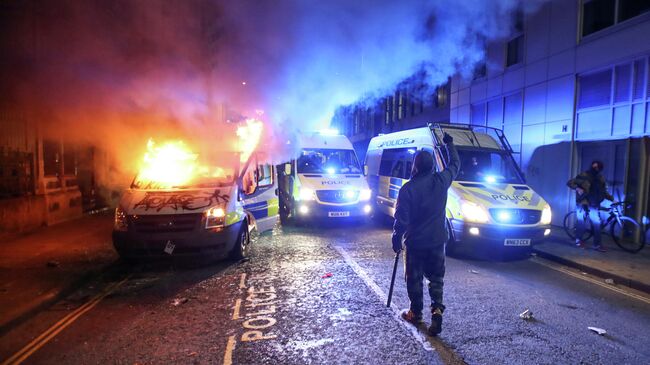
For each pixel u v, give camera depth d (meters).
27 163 9.20
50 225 9.72
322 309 4.59
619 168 8.78
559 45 10.19
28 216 8.98
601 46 8.96
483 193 7.27
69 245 7.56
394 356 3.50
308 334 3.94
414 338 3.86
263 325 4.16
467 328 4.12
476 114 14.08
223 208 6.35
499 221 6.85
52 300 4.88
